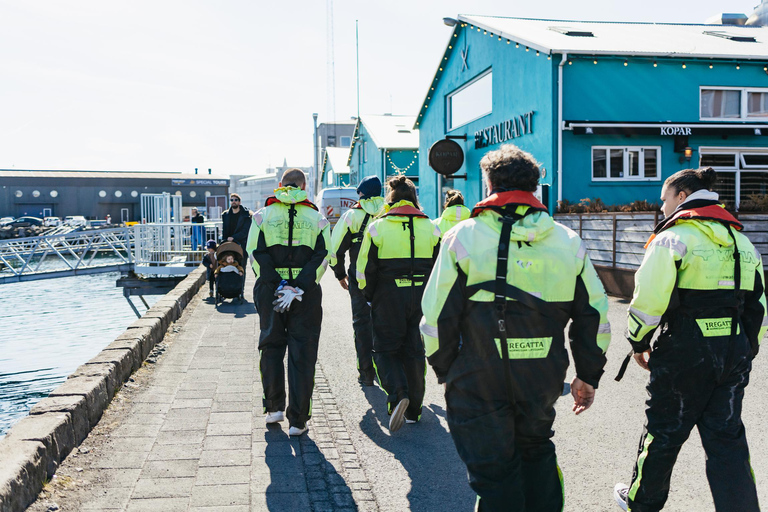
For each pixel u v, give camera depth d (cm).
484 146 1802
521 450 265
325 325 936
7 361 1238
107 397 502
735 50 1491
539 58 1447
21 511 315
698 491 367
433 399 567
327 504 345
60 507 330
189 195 8244
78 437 418
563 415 509
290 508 338
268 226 459
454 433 257
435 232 488
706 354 284
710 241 290
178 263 1814
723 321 288
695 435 459
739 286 289
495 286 246
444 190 2161
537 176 261
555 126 1398
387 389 469
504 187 261
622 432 467
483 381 247
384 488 370
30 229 5634
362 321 602
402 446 439
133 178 8006
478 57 1822
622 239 1095
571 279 252
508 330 244
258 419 485
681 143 1440
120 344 615
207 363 666
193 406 514
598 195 1424
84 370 511
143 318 779
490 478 248
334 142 6488
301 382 447
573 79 1398
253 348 747
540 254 249
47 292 2441
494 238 250
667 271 285
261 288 465
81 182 7800
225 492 355
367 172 3562
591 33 1609
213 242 1227
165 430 455
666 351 293
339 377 635
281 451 422
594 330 253
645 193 1445
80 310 1942
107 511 327
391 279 477
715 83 1472
